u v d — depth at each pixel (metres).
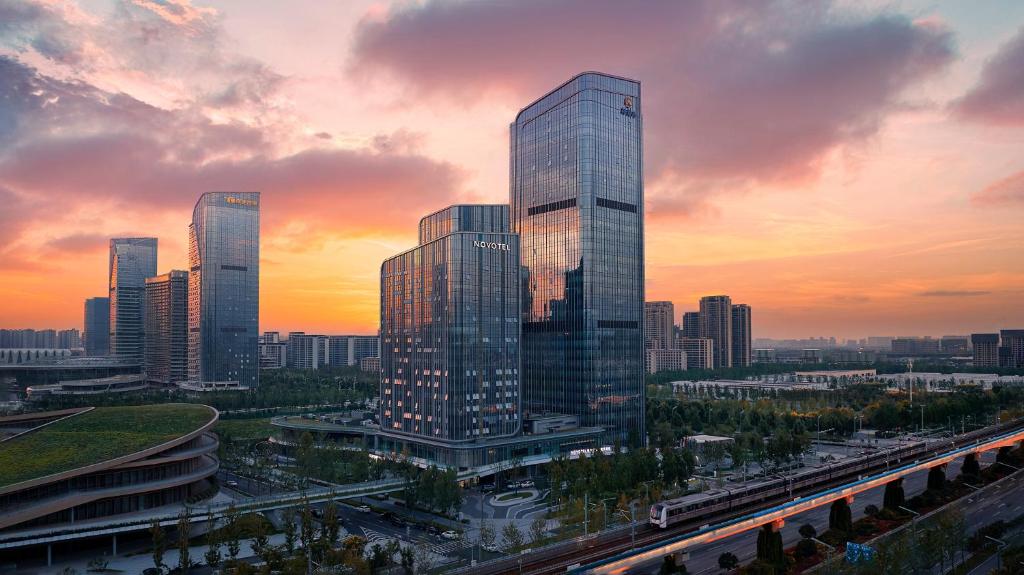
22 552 157.12
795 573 140.75
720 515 154.75
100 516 166.75
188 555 144.25
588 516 167.00
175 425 199.00
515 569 121.56
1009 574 131.12
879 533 167.25
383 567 141.12
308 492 186.50
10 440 184.75
